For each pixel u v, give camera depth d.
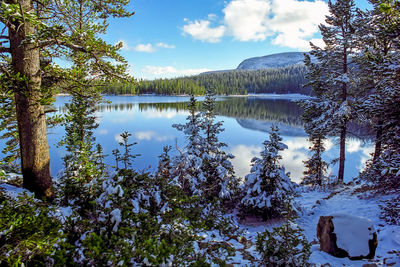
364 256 5.03
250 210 9.88
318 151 17.56
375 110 7.42
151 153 30.39
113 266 2.40
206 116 13.28
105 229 3.12
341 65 15.19
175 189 5.61
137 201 4.57
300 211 9.98
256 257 4.99
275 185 9.72
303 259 4.22
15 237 2.64
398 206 7.46
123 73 6.84
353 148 30.55
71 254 2.51
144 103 115.94
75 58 7.14
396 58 6.96
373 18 12.52
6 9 4.61
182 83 176.25
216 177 10.77
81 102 9.34
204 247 4.47
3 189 5.02
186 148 11.96
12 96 6.57
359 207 9.40
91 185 4.79
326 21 14.80
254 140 40.28
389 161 6.63
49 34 5.28
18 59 5.57
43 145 6.14
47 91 6.30
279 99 149.88
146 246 2.57
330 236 5.36
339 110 13.82
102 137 40.28
